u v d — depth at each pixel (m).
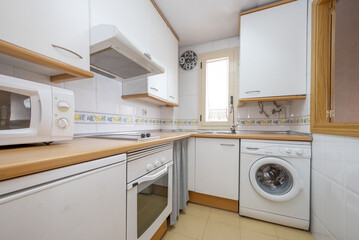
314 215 1.20
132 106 1.63
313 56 1.23
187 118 2.37
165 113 2.22
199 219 1.43
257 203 1.41
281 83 1.47
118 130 1.44
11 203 0.36
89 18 0.84
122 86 1.50
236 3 1.55
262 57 1.54
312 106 1.23
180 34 2.07
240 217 1.46
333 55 1.11
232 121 2.12
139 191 0.86
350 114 1.02
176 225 1.34
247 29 1.59
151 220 0.99
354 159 0.78
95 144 0.74
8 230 0.35
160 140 0.98
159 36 1.60
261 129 1.96
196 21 1.81
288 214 1.31
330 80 1.14
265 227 1.32
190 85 2.37
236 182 1.50
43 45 0.62
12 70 0.76
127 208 0.75
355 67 1.01
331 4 1.13
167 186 1.19
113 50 0.90
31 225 0.39
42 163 0.41
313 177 1.23
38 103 0.62
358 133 0.73
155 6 1.53
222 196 1.55
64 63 0.70
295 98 1.43
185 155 1.59
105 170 0.61
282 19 1.48
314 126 1.19
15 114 0.58
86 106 1.14
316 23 1.20
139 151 0.84
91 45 0.84
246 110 2.05
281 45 1.48
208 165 1.61
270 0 1.50
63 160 0.46
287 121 1.85
